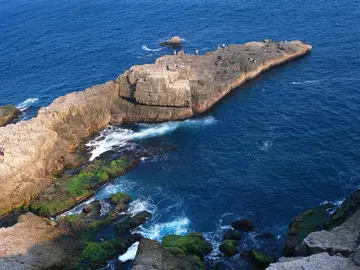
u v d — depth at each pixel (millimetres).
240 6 169250
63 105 103875
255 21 155375
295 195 79938
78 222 77562
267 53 126125
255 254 66625
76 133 101938
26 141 91625
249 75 119438
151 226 76438
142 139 101625
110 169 90250
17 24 176875
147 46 146250
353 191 78750
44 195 84812
